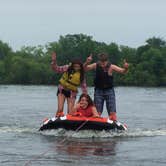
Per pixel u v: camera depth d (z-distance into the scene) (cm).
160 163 1920
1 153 2091
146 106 6125
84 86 2894
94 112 2809
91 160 1955
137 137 2711
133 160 1973
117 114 4631
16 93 11219
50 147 2272
